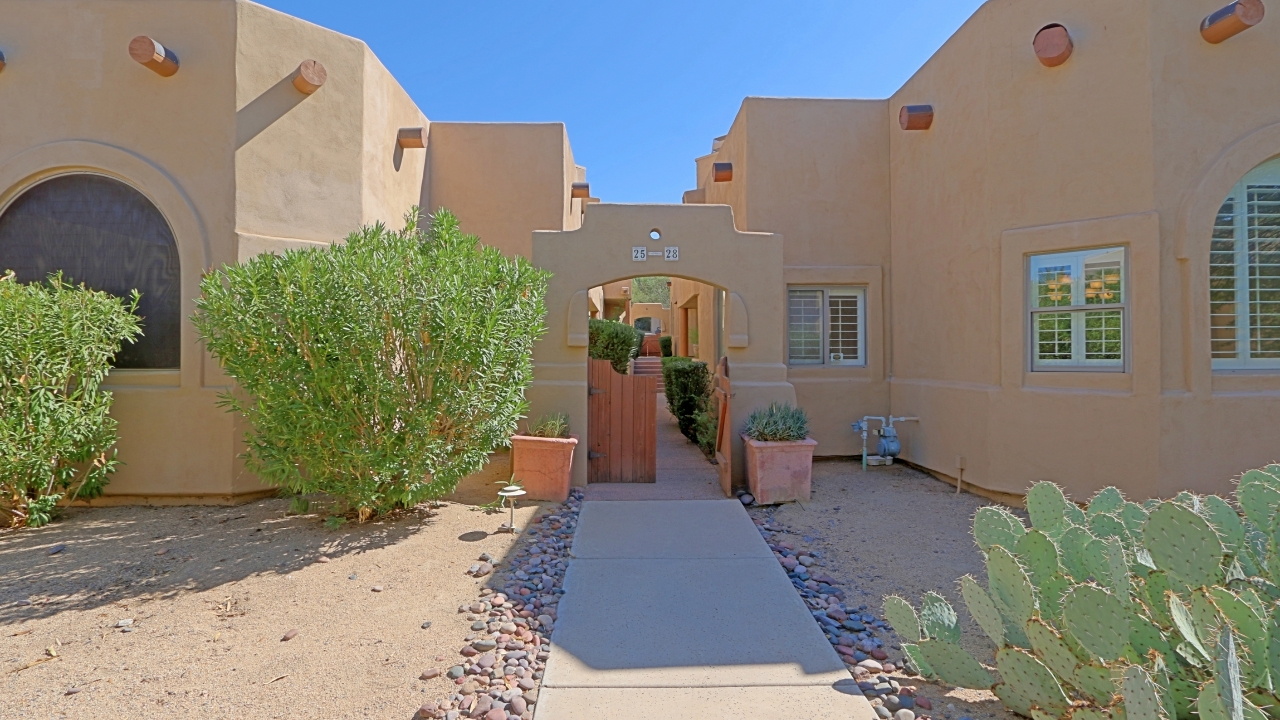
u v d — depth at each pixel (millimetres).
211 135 7121
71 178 7219
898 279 9523
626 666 3633
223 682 3465
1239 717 2166
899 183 9492
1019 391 7129
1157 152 6188
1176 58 6195
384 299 5738
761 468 7176
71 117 7098
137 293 6789
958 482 7883
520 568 5168
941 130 8352
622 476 8305
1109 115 6477
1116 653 2707
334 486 6027
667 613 4340
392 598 4578
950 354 8195
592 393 8312
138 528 6207
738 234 8070
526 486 7223
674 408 12648
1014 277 7168
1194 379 6195
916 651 3428
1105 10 6500
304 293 5641
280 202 7461
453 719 3121
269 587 4762
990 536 3850
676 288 20953
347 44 8125
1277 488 3551
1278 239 6328
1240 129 6195
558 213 11070
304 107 7688
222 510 6891
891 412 9695
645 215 7992
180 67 7109
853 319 9945
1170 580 2961
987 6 7410
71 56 7102
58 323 6199
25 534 6031
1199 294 6188
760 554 5488
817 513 6883
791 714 3172
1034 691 2906
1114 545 3031
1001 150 7301
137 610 4375
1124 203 6391
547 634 4086
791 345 9859
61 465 6555
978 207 7598
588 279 7941
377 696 3344
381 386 5750
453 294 5840
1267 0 6223
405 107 9797
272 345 5730
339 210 7961
